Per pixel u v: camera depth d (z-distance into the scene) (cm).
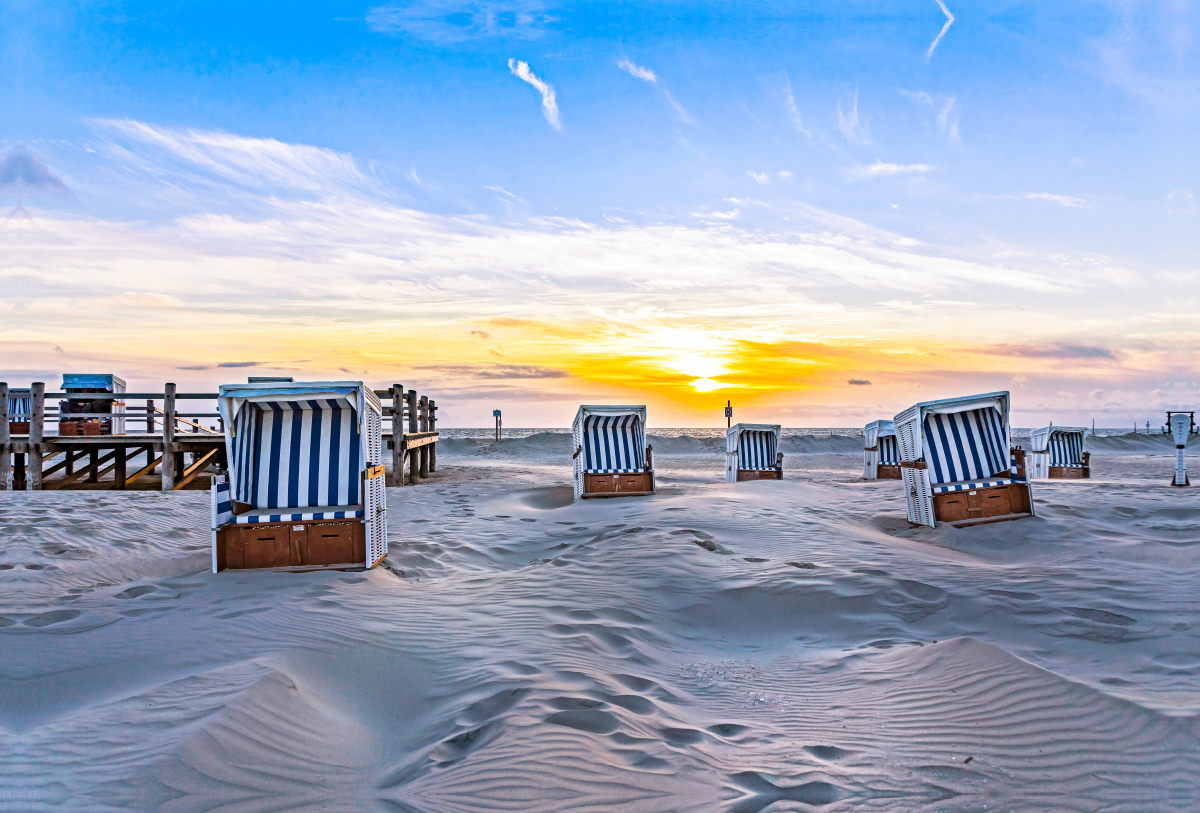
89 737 293
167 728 299
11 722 323
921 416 930
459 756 296
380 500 703
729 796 264
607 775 275
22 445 1562
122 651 416
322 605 524
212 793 259
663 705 357
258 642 434
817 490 1334
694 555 702
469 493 1463
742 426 1698
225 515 650
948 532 873
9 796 249
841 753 303
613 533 855
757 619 545
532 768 278
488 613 520
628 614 524
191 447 1589
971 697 350
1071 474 1781
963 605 531
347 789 277
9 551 700
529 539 906
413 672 410
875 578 605
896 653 433
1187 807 247
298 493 694
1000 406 959
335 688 383
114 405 1705
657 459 3203
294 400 688
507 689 364
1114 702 319
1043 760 287
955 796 263
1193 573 588
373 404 702
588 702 344
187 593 559
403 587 610
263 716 321
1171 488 1251
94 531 834
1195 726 293
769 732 327
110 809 243
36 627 466
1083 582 566
